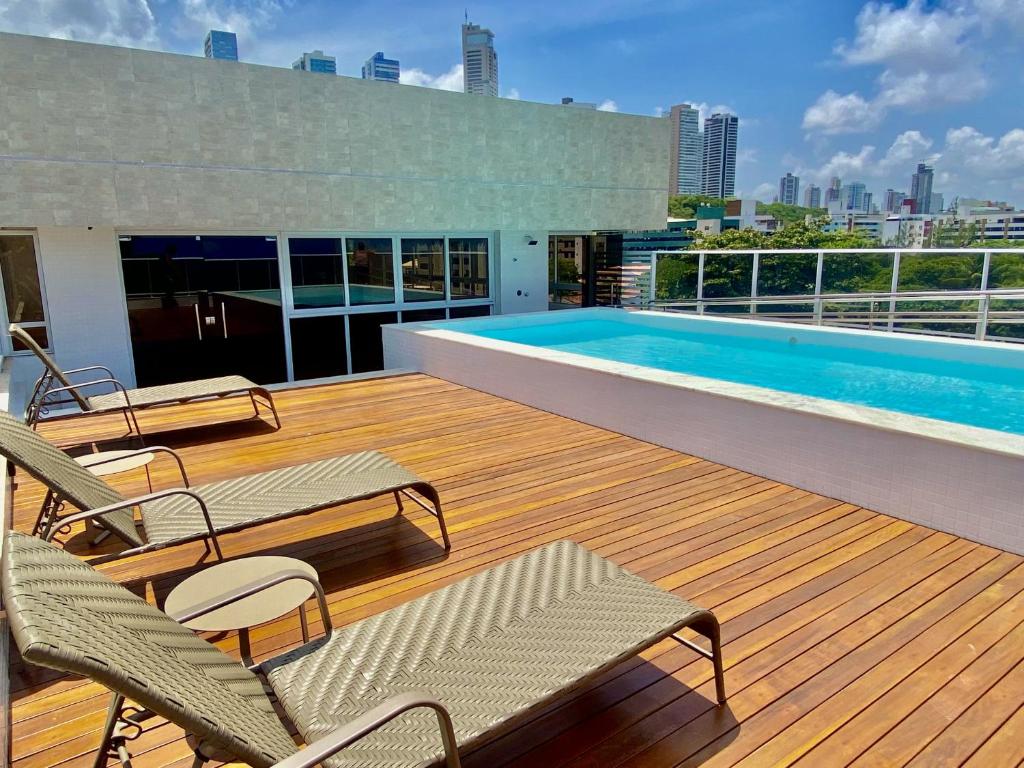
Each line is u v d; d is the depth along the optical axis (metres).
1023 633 2.65
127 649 1.42
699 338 10.15
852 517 3.75
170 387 5.78
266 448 5.21
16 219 7.28
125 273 8.41
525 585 2.40
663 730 2.17
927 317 8.95
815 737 2.13
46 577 1.47
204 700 1.50
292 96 8.66
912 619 2.75
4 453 2.57
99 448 5.26
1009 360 7.02
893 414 3.95
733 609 2.84
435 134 9.86
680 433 4.93
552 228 11.27
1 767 2.03
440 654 2.02
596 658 1.97
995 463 3.29
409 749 1.67
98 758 1.74
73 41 7.29
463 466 4.71
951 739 2.12
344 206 9.27
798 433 4.13
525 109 10.63
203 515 3.07
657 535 3.55
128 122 7.70
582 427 5.68
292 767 1.30
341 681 1.91
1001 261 8.30
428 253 10.86
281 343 9.72
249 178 8.52
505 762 2.04
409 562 3.31
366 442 5.32
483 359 6.99
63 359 8.12
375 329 10.55
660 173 12.34
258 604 2.17
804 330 8.82
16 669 2.53
